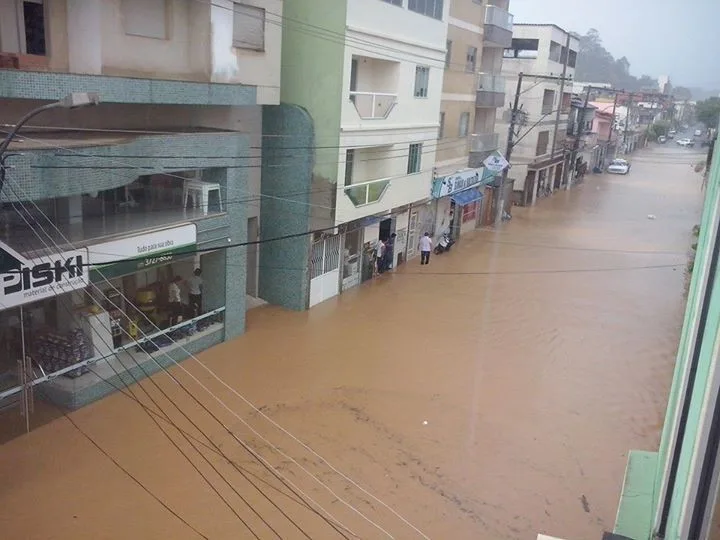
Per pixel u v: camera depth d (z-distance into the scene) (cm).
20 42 1148
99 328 1284
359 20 1772
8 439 1127
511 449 1232
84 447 1120
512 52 4150
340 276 2100
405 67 2088
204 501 1002
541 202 4347
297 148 1811
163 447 1138
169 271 1576
